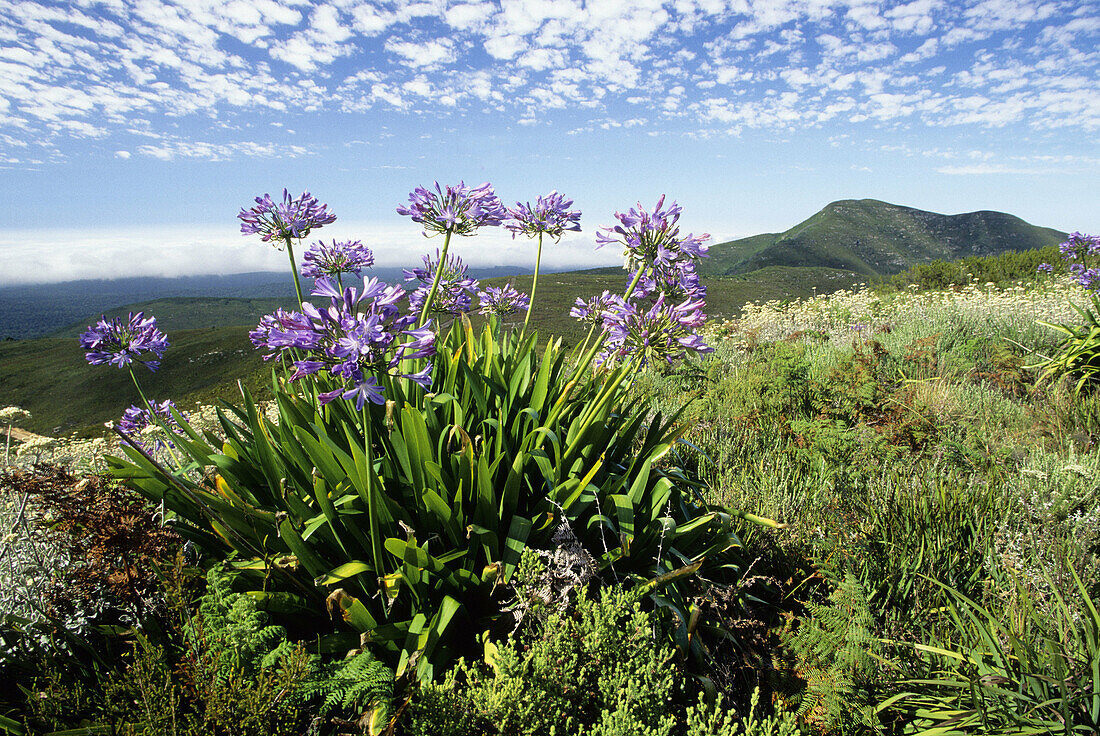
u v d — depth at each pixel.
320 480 2.27
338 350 2.02
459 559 2.43
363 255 3.04
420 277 3.42
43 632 2.19
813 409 5.10
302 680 1.91
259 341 2.64
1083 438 4.30
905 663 2.23
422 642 2.07
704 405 5.25
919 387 5.47
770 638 2.50
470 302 3.58
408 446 2.42
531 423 2.88
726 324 11.62
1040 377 5.71
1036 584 2.54
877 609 2.57
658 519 2.70
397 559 2.39
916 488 3.38
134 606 2.31
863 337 8.58
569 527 2.38
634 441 3.83
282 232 2.87
